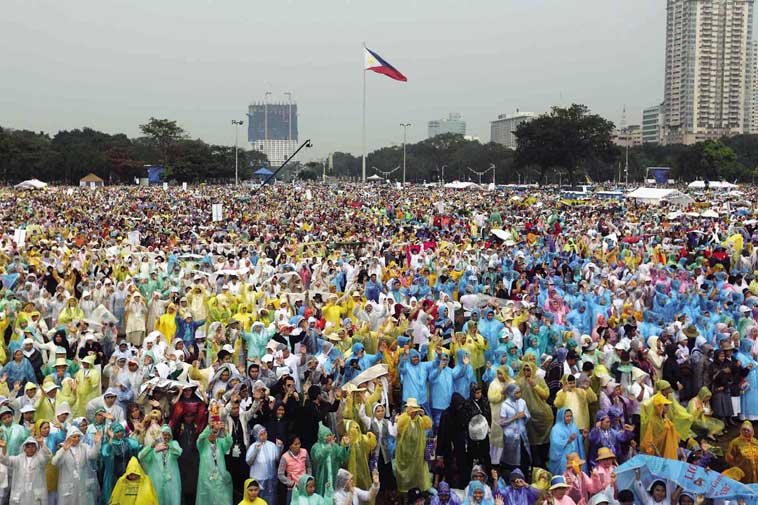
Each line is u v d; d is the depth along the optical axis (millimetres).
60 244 29953
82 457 10352
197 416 11055
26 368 13672
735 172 142875
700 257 28391
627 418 13156
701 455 11766
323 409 11742
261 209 61156
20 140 138250
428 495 11367
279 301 18672
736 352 15367
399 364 13789
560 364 13977
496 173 175875
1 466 9953
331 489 10000
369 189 109500
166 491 10352
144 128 166000
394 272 25172
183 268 24078
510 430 12156
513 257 28625
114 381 13203
